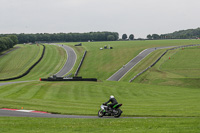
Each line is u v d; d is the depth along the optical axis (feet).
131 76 402.11
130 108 126.62
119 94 225.76
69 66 533.14
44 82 312.29
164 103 153.79
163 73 393.70
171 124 68.80
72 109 118.42
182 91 249.34
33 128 69.10
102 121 77.92
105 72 453.99
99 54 619.26
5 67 544.62
